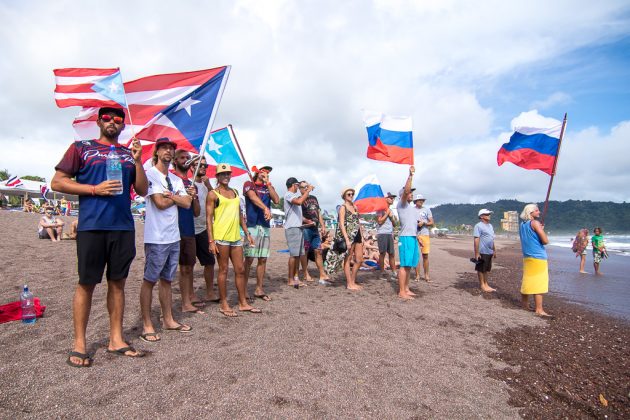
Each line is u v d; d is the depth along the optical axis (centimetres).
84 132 421
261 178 632
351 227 755
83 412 256
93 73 394
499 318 582
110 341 355
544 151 719
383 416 281
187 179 528
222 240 500
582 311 693
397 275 915
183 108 548
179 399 281
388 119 716
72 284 612
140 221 3088
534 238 635
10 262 775
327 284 792
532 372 389
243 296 533
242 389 302
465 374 369
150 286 406
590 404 334
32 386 282
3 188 3541
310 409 281
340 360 377
